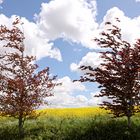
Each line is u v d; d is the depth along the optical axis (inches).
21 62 721.0
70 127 729.0
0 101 706.2
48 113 1012.5
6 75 719.1
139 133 651.5
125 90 661.9
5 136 722.8
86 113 978.1
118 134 660.1
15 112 708.0
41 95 724.0
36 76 725.3
